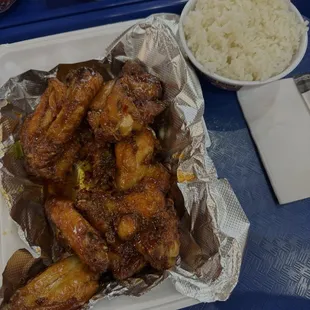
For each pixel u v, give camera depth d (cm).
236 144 32
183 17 30
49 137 26
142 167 27
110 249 25
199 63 29
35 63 31
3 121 28
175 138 28
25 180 27
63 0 33
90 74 26
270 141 31
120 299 26
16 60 31
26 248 27
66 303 24
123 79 27
